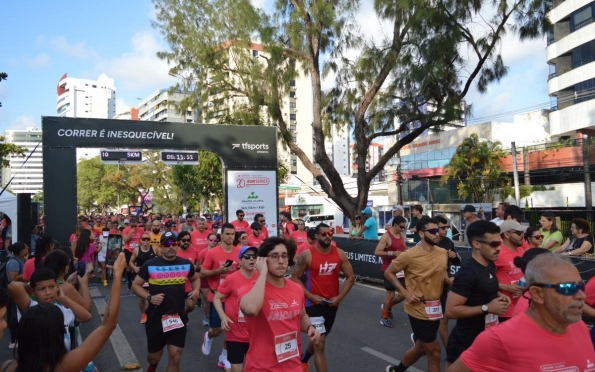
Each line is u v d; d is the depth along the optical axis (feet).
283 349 11.57
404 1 49.16
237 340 16.58
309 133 297.33
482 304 13.38
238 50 62.34
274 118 61.11
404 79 54.34
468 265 13.61
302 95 295.69
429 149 146.20
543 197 105.19
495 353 7.73
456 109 52.19
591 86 113.50
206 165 109.81
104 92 655.35
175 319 17.22
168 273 17.66
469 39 52.39
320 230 17.61
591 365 7.63
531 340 7.56
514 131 137.08
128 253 41.63
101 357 22.85
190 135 52.95
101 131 48.65
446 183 117.29
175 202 172.96
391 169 146.72
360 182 61.11
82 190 226.99
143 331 27.78
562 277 7.40
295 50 59.57
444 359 20.74
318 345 16.99
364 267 41.52
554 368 7.46
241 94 65.82
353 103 61.52
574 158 97.50
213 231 39.42
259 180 55.98
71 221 46.55
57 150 46.80
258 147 56.13
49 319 8.18
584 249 23.71
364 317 29.55
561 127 116.98
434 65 50.01
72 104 635.25
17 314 19.19
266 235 40.16
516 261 13.94
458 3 49.75
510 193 99.09
